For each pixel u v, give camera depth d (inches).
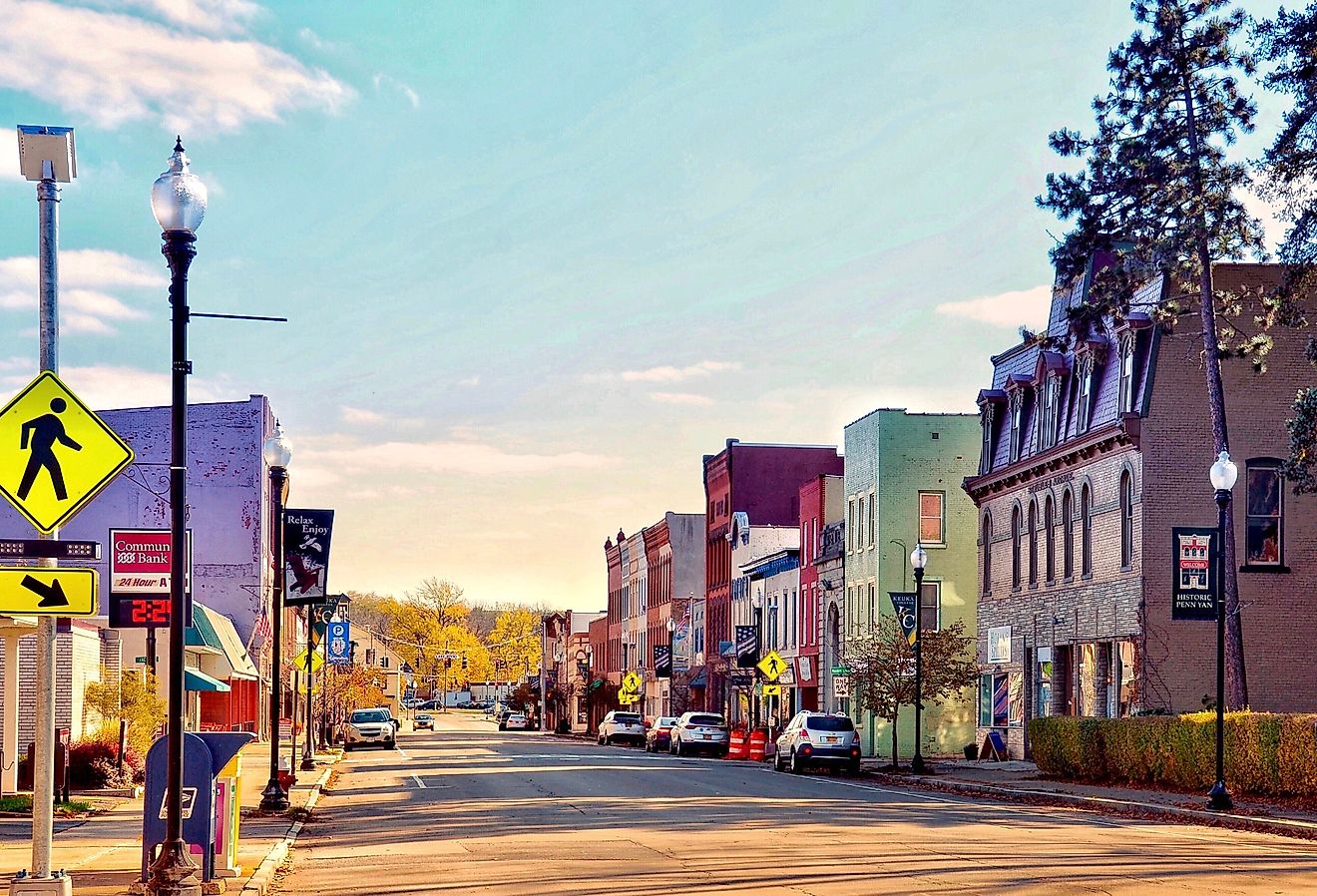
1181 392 1636.3
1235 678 1525.6
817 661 2711.6
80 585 503.8
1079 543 1804.9
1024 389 2015.3
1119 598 1670.8
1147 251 1593.3
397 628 7121.1
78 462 508.7
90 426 511.2
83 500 508.1
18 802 1030.4
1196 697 1606.8
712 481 3548.2
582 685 4598.9
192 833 593.3
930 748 2359.7
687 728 2490.2
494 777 1611.7
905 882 625.3
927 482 2406.5
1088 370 1793.8
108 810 1036.5
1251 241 1552.7
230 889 602.9
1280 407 1635.1
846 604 2564.0
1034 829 924.0
